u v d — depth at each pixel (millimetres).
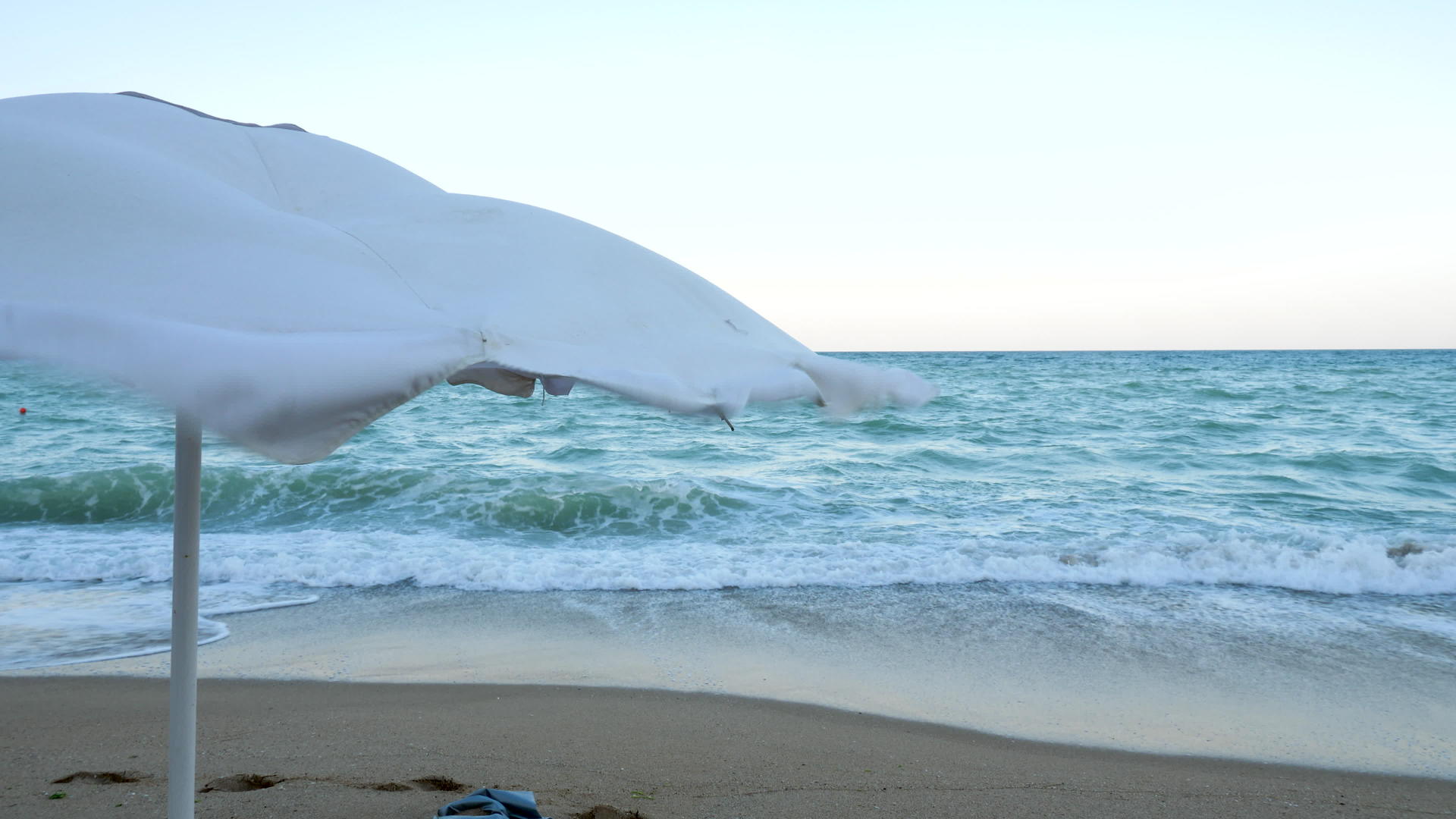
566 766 4438
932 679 5941
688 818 3863
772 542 10281
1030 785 4395
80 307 1066
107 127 1615
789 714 5316
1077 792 4320
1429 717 5340
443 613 7434
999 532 10805
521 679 5859
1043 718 5301
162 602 7625
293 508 12133
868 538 10492
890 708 5434
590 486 12812
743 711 5352
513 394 2039
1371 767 4676
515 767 4395
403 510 12055
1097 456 17188
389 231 1544
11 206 1270
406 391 1039
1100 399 29469
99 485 12711
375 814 3650
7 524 11625
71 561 8875
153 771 4160
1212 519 11555
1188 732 5113
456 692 5578
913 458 17000
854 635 6902
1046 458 17016
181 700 1854
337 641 6648
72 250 1219
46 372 974
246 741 4645
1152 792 4348
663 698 5547
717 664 6230
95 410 23375
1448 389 31547
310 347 1029
